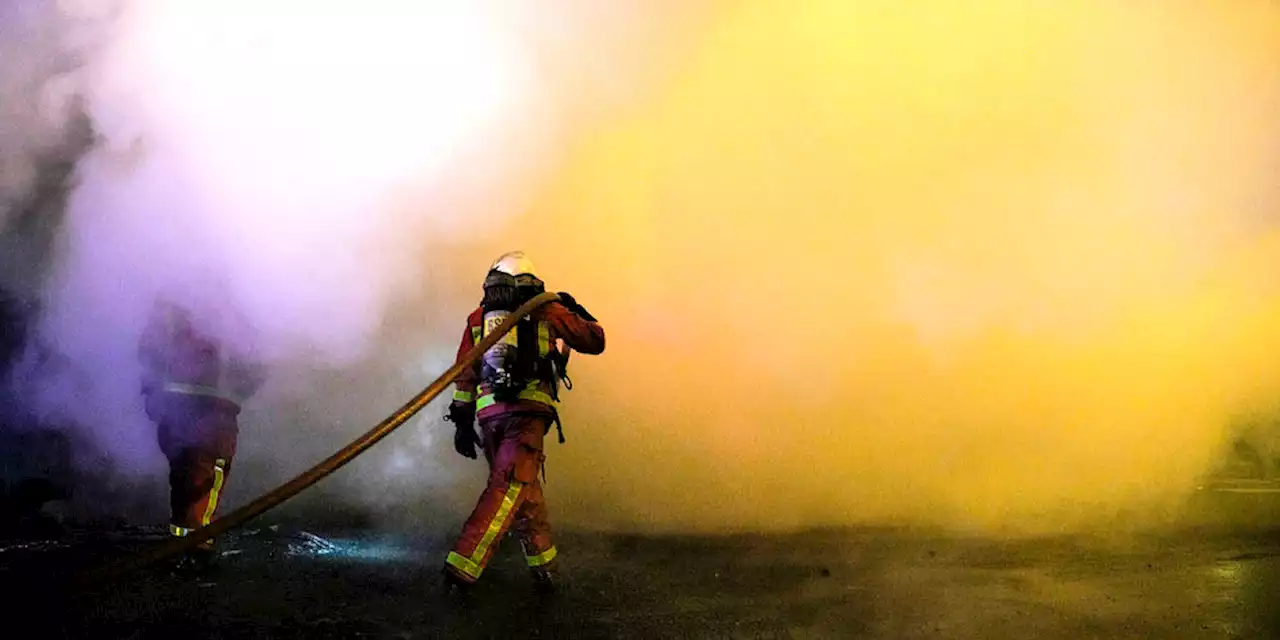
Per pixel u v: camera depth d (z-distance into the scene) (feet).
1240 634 9.40
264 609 9.73
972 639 9.14
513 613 9.96
